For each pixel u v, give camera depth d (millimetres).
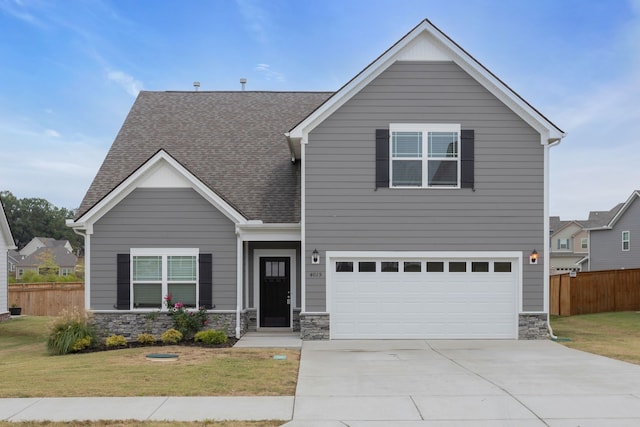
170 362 11875
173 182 15938
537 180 15531
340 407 8211
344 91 15422
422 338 15523
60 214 108625
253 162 18328
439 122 15578
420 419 7625
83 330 14695
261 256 17672
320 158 15539
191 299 15898
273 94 22328
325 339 15391
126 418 7598
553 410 8039
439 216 15523
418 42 15656
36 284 31188
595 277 25781
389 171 15500
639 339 16094
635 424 7414
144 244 15844
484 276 15617
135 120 20312
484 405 8312
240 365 11469
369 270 15617
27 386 9461
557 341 15289
